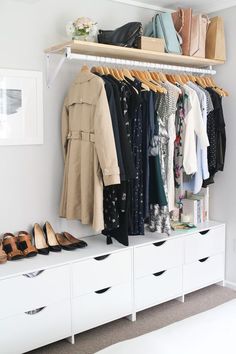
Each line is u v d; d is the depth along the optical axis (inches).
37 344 93.8
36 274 92.4
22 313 90.9
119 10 121.0
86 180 102.4
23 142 104.9
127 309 109.7
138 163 108.0
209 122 124.0
